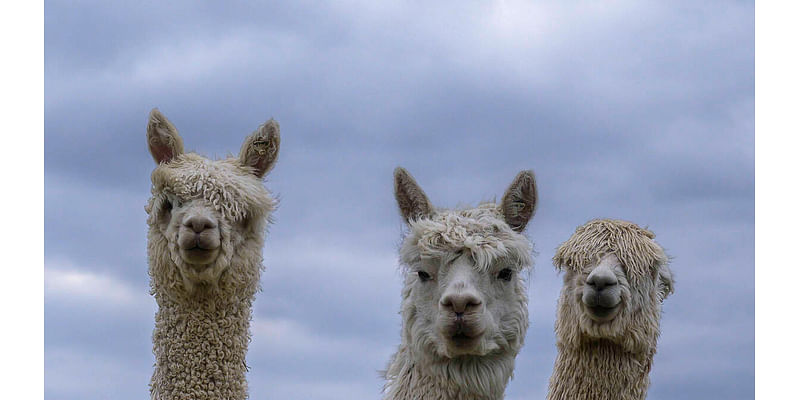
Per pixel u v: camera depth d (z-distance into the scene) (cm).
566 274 1227
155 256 1105
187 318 1117
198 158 1155
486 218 1013
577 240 1223
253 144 1171
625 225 1224
